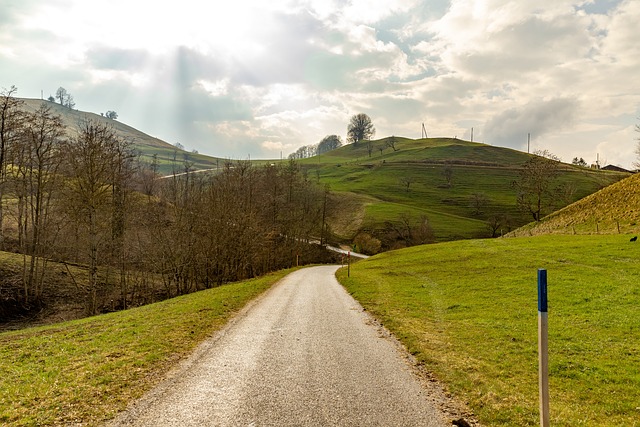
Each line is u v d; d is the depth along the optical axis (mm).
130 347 11914
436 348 11914
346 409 7531
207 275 45938
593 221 47250
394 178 167125
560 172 151500
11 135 37750
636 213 42281
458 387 8727
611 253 29484
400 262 43062
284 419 7066
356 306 20312
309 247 84500
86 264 47812
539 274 6094
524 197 107062
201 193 52438
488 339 12906
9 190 41562
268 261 62375
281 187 82250
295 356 11141
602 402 8086
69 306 37406
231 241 48406
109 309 38906
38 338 14961
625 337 12891
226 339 13086
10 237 49531
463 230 104500
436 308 18828
